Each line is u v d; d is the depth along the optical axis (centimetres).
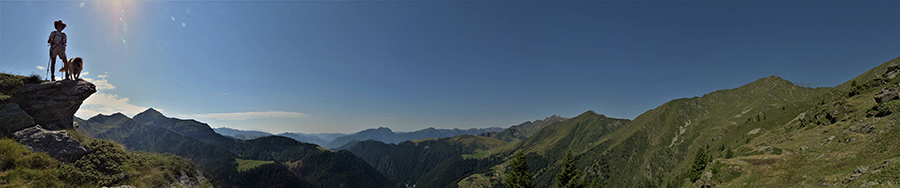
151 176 2019
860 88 8975
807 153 4962
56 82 2078
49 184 1511
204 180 2623
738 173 5294
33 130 1712
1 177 1373
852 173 2944
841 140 4828
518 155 5922
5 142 1512
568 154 6250
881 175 2231
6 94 1794
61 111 2073
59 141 1725
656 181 19800
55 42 2133
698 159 8750
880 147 3616
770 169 4900
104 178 1747
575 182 5941
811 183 3600
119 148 2069
